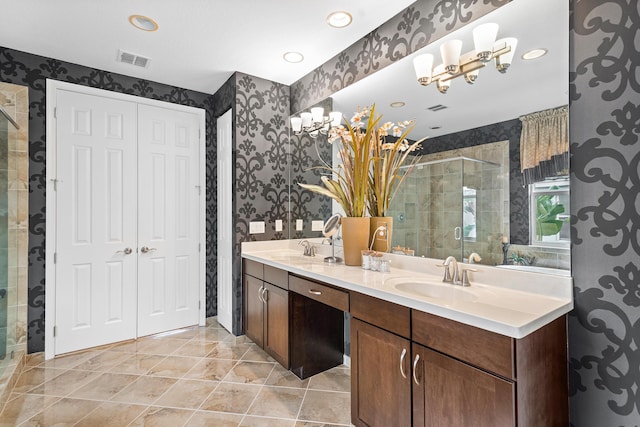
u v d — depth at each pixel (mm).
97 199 2756
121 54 2545
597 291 1269
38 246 2516
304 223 3010
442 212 1832
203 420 1786
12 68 2441
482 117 1638
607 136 1240
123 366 2414
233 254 2961
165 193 3100
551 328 1232
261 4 1946
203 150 3316
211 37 2314
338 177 2383
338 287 1801
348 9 2002
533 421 1127
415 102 1963
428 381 1303
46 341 2518
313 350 2328
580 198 1314
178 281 3170
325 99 2695
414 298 1348
